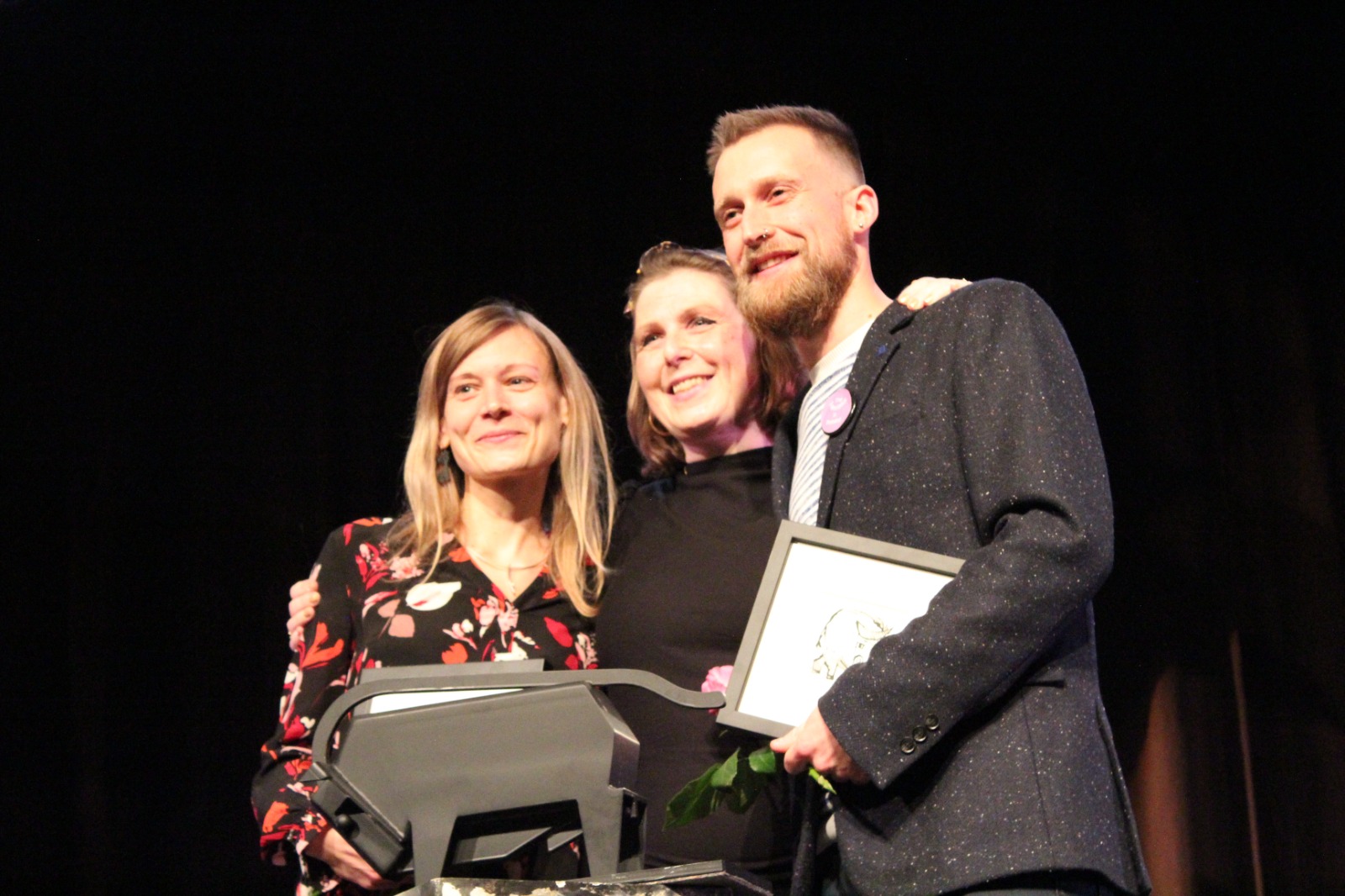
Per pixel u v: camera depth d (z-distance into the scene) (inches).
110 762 144.0
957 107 157.9
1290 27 147.6
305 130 161.8
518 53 162.9
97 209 158.2
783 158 69.7
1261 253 153.1
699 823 73.5
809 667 58.9
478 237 161.0
